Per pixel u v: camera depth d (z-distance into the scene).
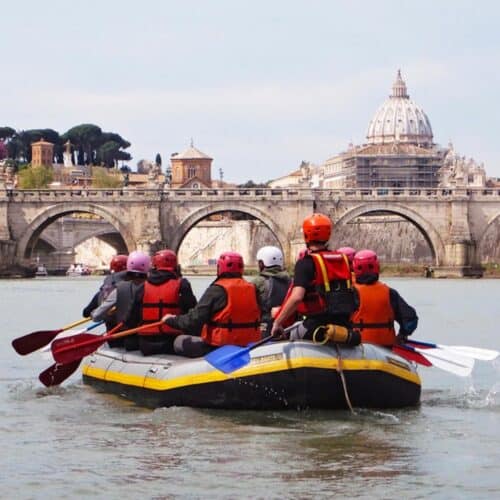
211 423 26.27
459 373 30.17
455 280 154.00
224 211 164.00
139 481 20.81
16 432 25.62
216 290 28.16
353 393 26.97
